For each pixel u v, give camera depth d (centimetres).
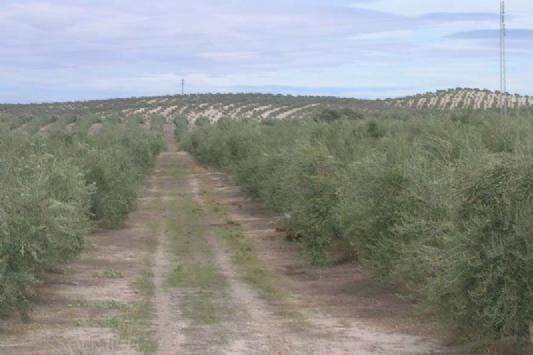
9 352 1030
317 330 1224
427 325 1252
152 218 3272
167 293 1603
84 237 1795
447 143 1611
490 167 944
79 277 1795
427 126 2492
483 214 936
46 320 1281
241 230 2858
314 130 3338
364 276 1822
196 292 1619
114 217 2786
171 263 2095
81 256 2134
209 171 6606
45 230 1280
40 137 2531
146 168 5338
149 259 2158
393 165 1495
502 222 923
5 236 1198
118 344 1090
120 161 3203
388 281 1526
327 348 1085
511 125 1950
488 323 950
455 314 984
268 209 3569
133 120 10325
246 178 3822
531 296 905
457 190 973
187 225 3038
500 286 923
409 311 1391
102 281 1753
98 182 2631
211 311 1394
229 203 4016
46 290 1588
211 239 2620
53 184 1616
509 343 1019
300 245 2195
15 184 1413
